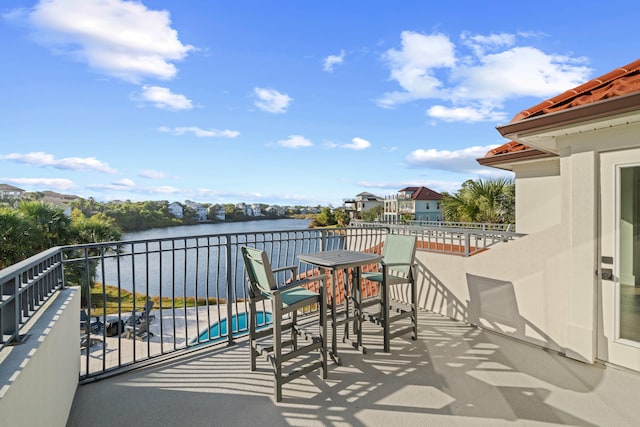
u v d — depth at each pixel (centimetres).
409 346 364
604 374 298
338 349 357
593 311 318
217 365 318
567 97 333
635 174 297
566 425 228
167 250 336
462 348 358
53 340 194
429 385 281
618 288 307
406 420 234
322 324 291
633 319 301
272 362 266
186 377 294
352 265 314
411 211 3438
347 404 253
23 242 1134
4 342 159
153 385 280
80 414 239
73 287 281
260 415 239
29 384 150
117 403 254
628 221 302
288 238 436
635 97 251
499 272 400
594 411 243
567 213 338
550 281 351
